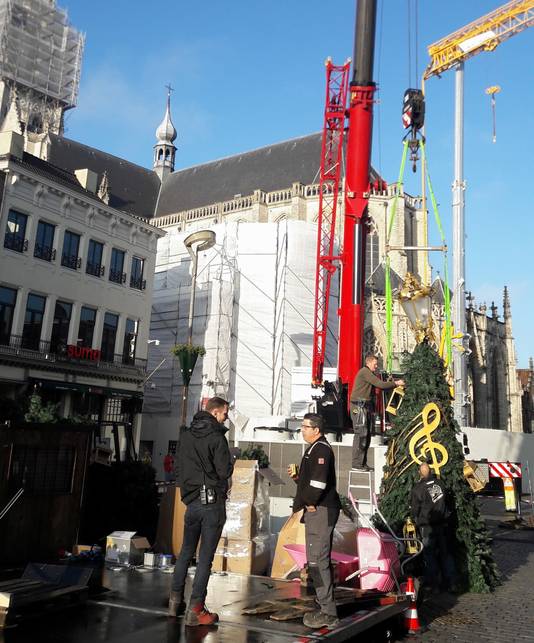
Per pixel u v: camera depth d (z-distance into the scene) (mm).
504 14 36000
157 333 46188
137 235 36938
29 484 8344
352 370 17375
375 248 56844
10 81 83688
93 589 7051
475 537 10617
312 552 6238
